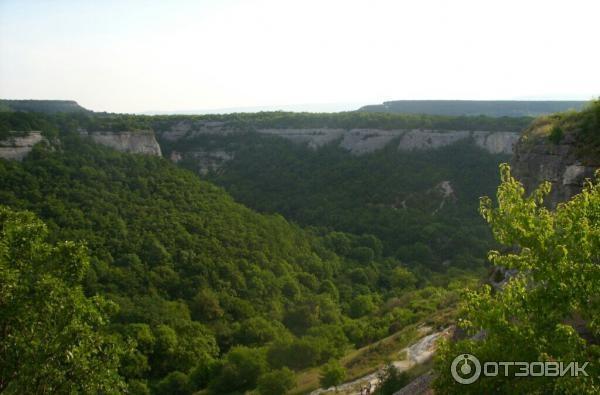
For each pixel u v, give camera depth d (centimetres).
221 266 4841
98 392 1220
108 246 4409
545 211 944
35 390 1105
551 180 2061
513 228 925
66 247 1193
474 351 902
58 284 1138
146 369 3653
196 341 3966
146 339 3719
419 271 6325
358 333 4159
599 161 1852
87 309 1167
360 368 3078
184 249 4844
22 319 1106
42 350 1089
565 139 2088
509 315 919
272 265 5288
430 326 3356
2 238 1137
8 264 1112
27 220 1205
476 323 919
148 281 4322
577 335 823
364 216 7781
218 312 4403
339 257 6519
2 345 1094
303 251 6088
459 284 4916
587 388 783
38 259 1152
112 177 5525
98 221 4569
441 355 975
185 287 4516
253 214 6259
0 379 1092
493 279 2288
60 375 1120
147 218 5056
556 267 859
